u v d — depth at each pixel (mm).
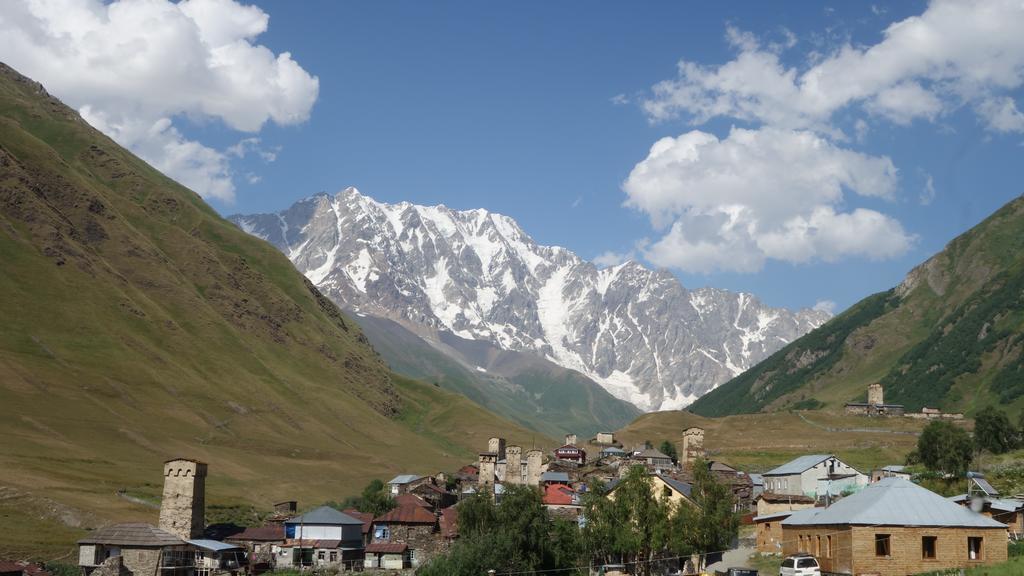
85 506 188000
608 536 116562
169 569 132875
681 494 130500
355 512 165750
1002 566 82750
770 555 112750
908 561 86312
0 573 122875
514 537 120938
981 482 147250
